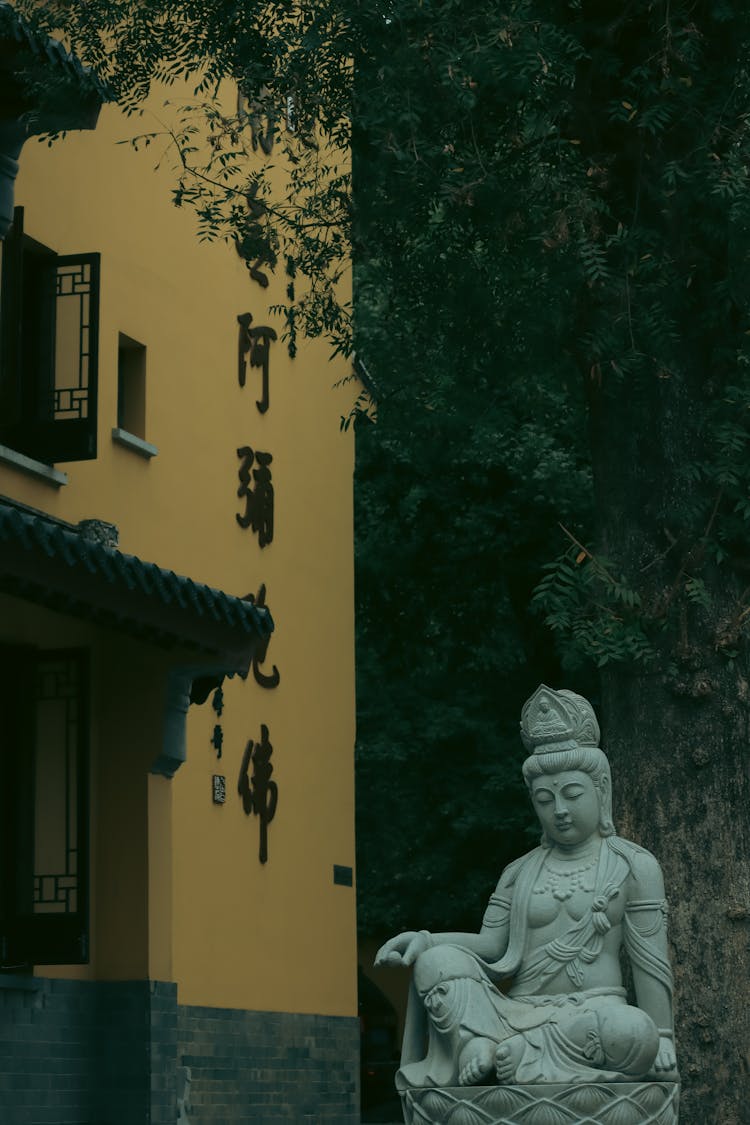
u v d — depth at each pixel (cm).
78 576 1257
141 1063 1437
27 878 1396
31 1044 1373
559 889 930
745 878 1259
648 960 923
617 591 1264
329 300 1586
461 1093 880
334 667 2114
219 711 1800
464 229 1445
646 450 1330
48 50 1339
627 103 1280
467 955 918
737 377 1334
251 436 1931
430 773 2702
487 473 2366
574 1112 865
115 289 1656
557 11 1352
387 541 2431
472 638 2472
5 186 1418
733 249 1284
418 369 1592
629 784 1291
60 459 1502
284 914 1919
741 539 1314
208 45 1419
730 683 1284
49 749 1424
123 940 1461
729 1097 1226
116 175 1681
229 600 1423
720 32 1327
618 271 1307
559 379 1524
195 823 1728
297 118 1484
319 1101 1948
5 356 1442
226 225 1864
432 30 1312
